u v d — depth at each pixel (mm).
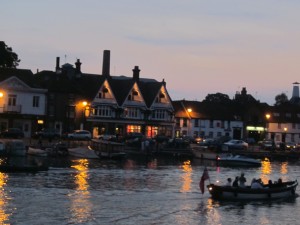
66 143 85375
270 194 49906
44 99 101562
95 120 109188
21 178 55469
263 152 100875
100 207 43438
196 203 47000
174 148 95125
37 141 87875
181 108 131125
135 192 51281
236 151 98750
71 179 56906
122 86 118312
